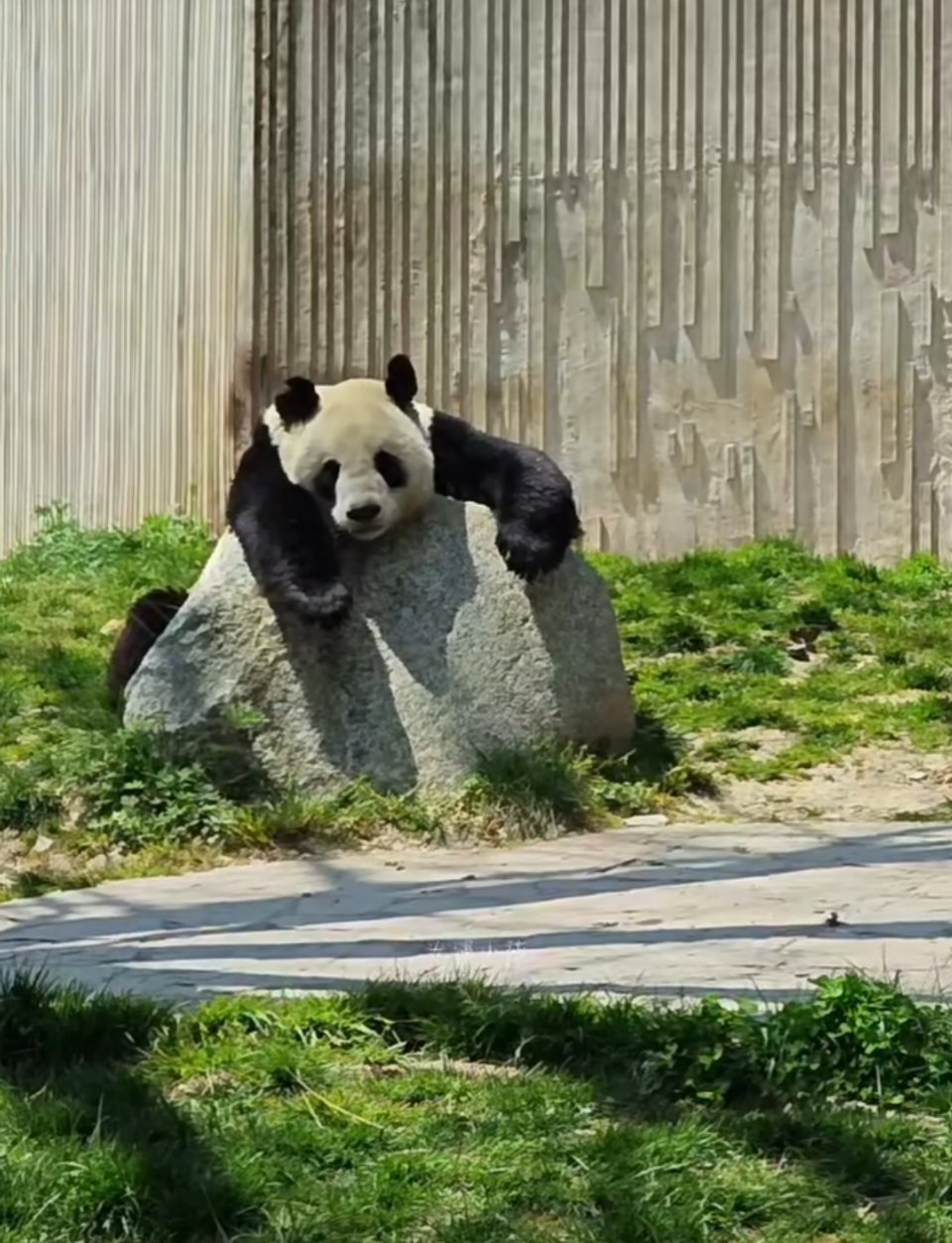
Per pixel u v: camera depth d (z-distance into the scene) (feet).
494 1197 18.40
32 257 61.31
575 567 39.22
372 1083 21.06
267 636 38.01
